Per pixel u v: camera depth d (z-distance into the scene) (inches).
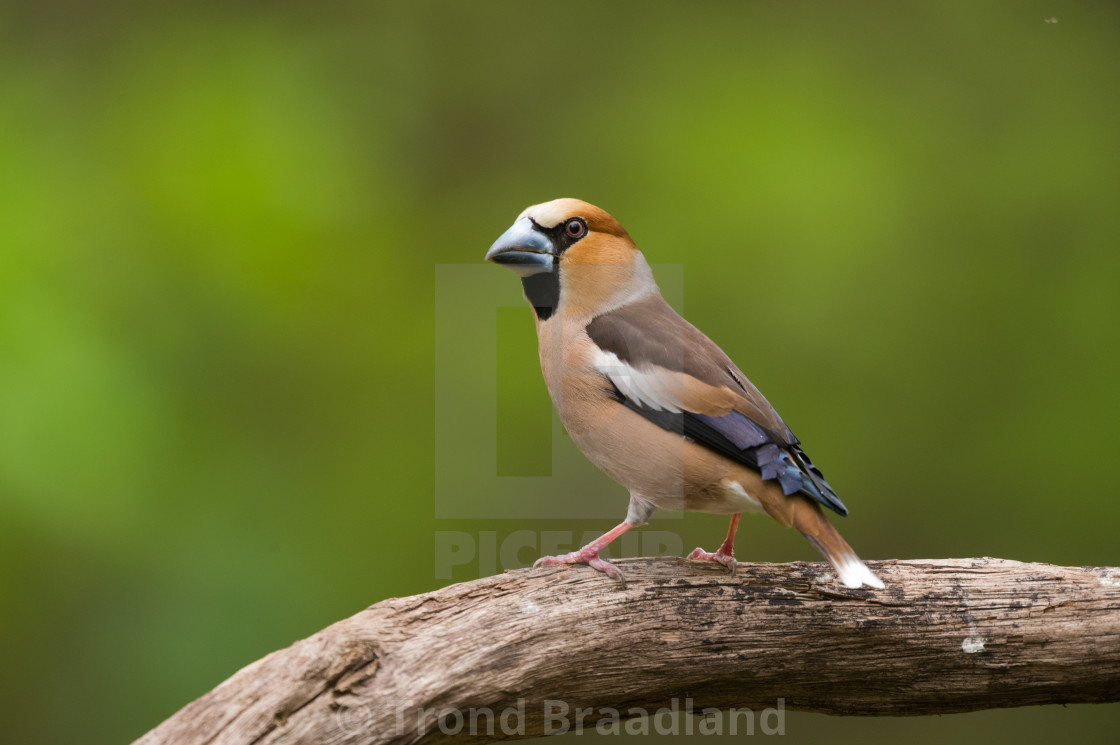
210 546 428.8
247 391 462.0
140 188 477.4
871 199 518.3
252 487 445.1
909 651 247.6
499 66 571.5
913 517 482.6
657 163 536.1
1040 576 254.8
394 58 560.7
